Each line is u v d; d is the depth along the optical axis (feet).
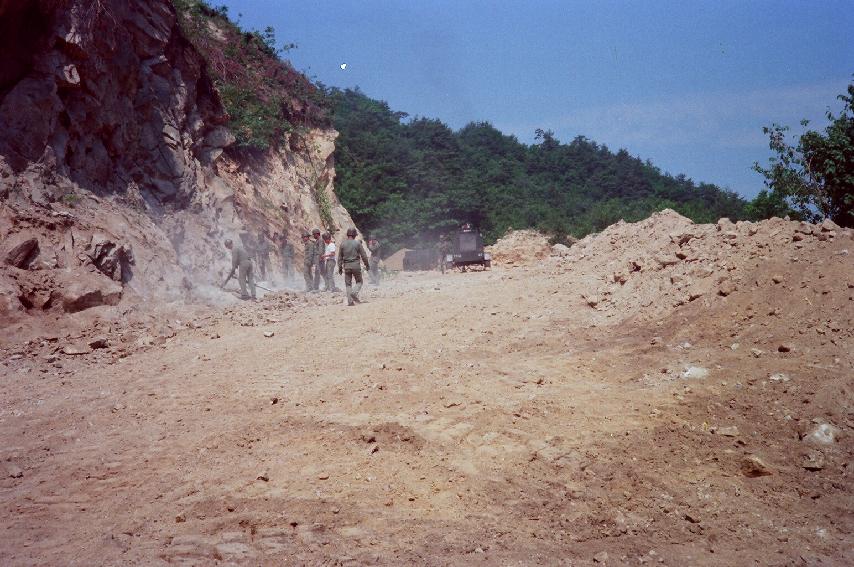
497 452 20.20
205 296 53.57
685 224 43.14
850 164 52.29
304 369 30.68
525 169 335.67
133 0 66.18
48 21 50.98
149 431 23.45
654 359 26.78
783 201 57.06
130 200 58.80
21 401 27.30
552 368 27.61
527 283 46.80
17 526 16.58
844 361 22.65
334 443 21.35
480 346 32.40
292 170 101.04
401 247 175.32
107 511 17.42
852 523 15.51
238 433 22.65
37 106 49.21
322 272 64.18
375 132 220.23
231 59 100.01
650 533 15.58
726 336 27.58
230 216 75.46
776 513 16.16
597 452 19.62
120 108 60.85
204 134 80.23
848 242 30.30
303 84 114.52
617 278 38.70
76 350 35.47
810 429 19.49
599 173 363.97
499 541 15.46
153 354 35.68
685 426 20.70
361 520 16.52
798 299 27.63
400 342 34.45
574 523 16.16
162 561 14.64
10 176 45.52
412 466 19.60
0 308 37.09
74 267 43.52
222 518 16.75
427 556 14.79
